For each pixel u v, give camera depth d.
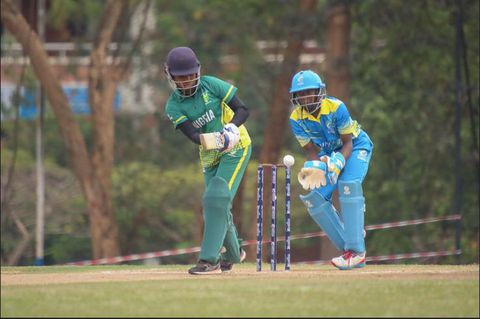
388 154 100.50
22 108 111.31
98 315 26.08
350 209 36.78
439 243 95.44
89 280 33.31
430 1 92.69
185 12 110.25
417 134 98.00
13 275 36.72
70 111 93.06
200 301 27.72
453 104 94.44
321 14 93.44
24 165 112.94
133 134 116.31
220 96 34.88
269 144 98.88
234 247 36.44
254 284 30.58
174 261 112.12
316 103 35.53
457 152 69.94
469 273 34.22
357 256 37.12
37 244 97.69
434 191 97.75
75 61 112.38
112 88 95.12
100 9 113.56
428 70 96.19
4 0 88.56
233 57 107.50
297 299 27.94
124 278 34.00
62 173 113.50
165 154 114.75
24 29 89.75
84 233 112.44
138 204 110.00
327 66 91.69
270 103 101.38
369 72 98.44
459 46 70.88
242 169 35.50
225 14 103.94
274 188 36.09
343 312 26.27
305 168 34.78
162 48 111.00
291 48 97.88
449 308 26.77
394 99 98.38
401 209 99.88
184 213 111.94
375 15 93.88
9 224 107.38
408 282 30.75
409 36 94.88
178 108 34.97
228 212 35.09
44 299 28.22
